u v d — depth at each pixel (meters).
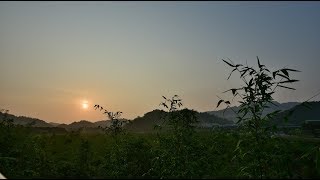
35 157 9.71
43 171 9.05
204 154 6.66
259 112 4.65
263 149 4.72
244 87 4.66
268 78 4.59
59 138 13.19
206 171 6.26
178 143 6.62
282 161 4.45
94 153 11.09
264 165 4.57
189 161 6.37
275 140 4.78
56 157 11.20
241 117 4.82
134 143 9.57
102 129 10.47
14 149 9.95
